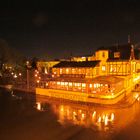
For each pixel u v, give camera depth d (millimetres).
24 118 38500
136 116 38594
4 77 93750
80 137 29453
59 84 55125
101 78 52500
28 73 81312
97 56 70188
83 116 39250
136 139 28766
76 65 68688
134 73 66438
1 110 44094
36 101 52625
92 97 47469
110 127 33312
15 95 61375
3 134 30766
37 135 30312
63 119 37750
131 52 66375
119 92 49281
